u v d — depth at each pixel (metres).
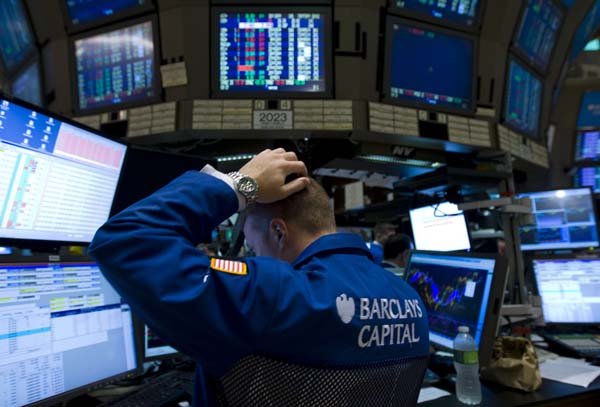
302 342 0.58
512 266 1.95
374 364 0.63
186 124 2.28
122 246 0.58
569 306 1.97
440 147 2.62
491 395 1.30
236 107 2.30
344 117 2.32
